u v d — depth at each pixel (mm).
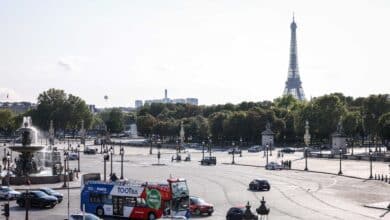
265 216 84062
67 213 88188
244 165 187875
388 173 155750
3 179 122750
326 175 153875
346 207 96500
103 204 87250
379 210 93438
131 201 84812
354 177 147125
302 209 94000
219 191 117562
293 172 162750
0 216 84688
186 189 83500
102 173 154500
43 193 95312
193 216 87625
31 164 136625
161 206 81938
